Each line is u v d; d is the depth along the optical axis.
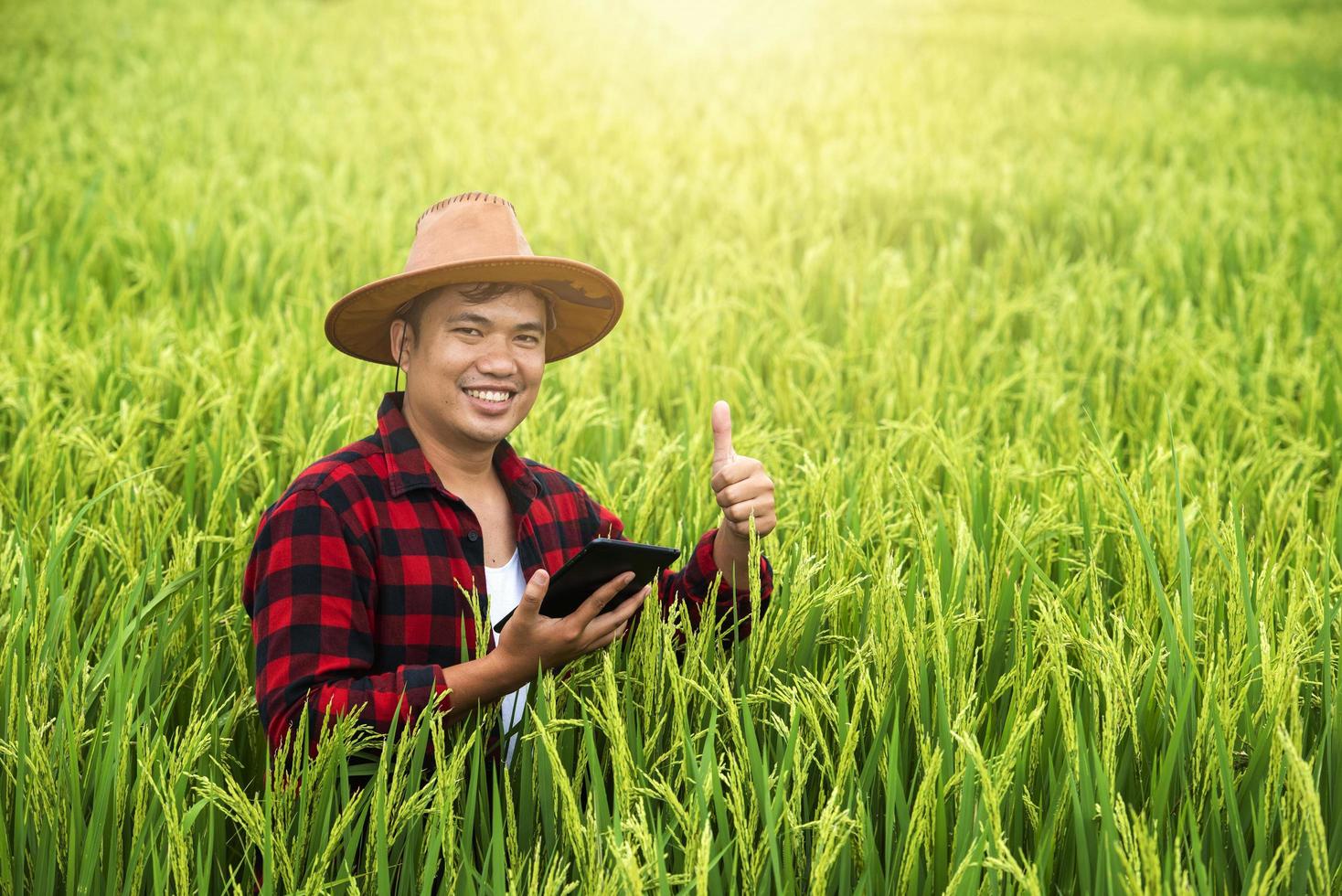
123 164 10.45
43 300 5.72
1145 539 2.44
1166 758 2.04
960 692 2.18
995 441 4.05
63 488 3.52
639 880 1.76
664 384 4.85
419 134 12.75
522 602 2.04
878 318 5.86
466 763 2.28
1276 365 5.30
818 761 2.23
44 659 2.37
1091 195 9.52
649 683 2.26
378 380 4.59
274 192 9.28
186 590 2.70
